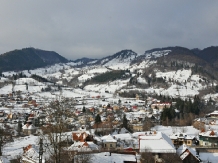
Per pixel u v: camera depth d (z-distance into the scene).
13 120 190.12
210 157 87.44
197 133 135.38
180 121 167.38
